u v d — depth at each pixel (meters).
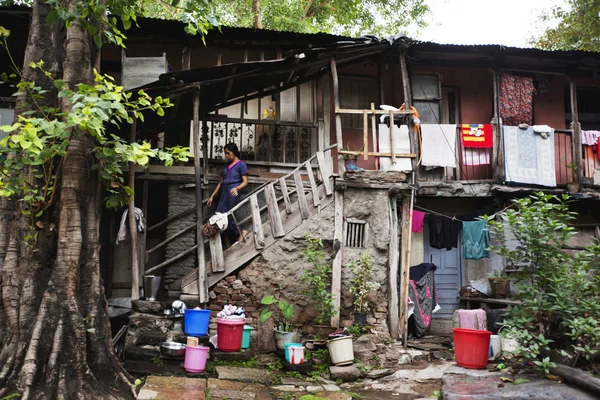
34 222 6.67
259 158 10.94
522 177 11.58
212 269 8.78
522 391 6.28
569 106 13.21
